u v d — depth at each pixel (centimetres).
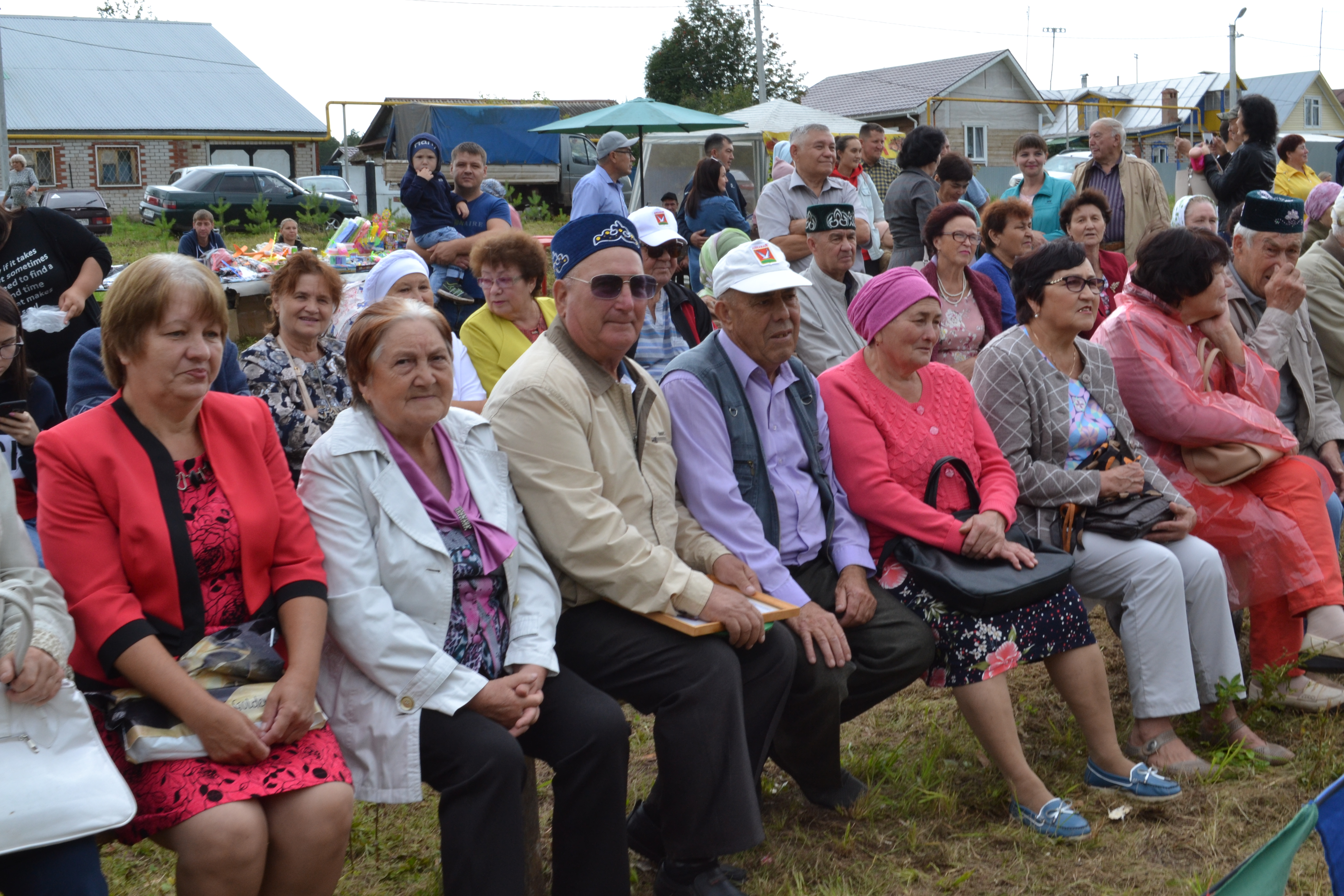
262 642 256
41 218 496
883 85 4034
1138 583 375
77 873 222
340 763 252
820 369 496
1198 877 311
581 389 309
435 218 735
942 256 525
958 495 372
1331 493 453
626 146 834
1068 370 412
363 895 314
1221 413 415
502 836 254
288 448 418
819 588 351
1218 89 4125
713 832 286
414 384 275
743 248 349
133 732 236
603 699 279
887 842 337
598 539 297
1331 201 616
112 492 248
